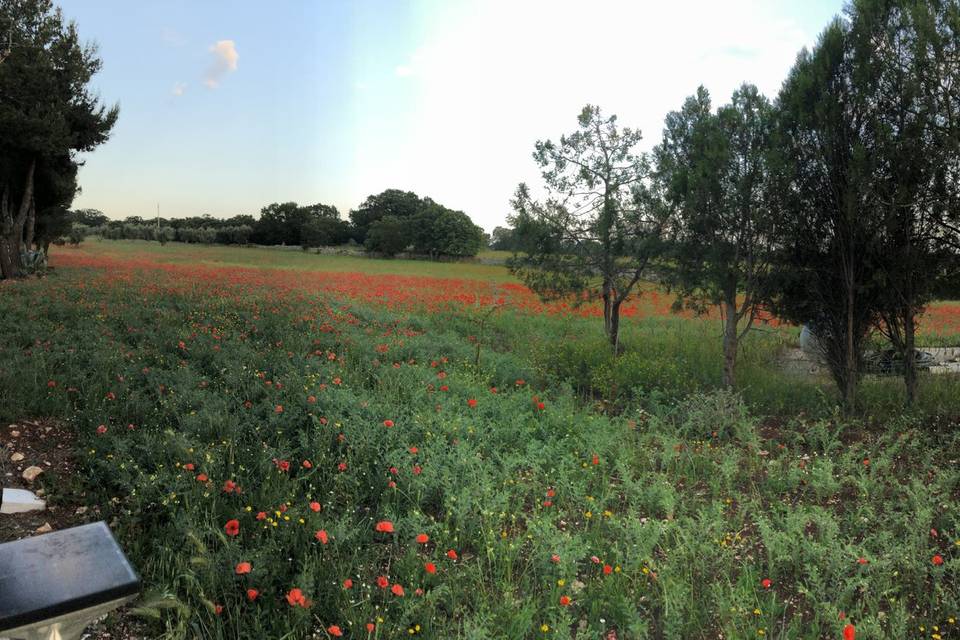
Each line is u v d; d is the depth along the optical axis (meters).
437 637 3.67
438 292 26.45
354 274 37.81
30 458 6.01
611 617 4.04
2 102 23.08
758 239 9.56
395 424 6.84
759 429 8.53
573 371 11.59
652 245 11.48
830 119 8.88
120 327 12.49
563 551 4.44
